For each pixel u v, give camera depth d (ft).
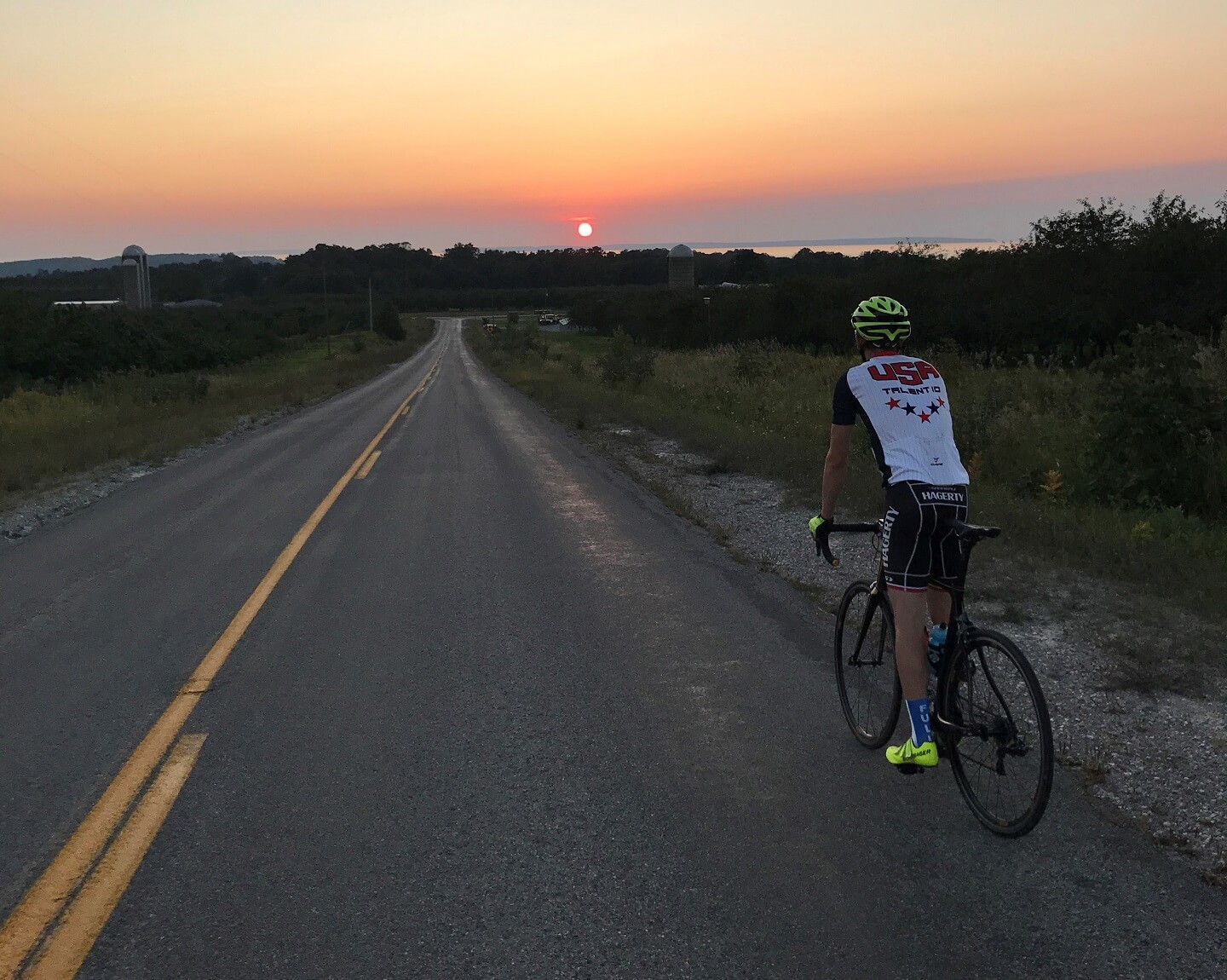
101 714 16.57
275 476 47.78
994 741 11.25
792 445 47.50
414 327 509.76
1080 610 19.81
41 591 25.91
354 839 11.86
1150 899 9.94
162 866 11.35
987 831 11.51
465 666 18.53
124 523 36.14
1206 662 16.58
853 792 12.76
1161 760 13.07
